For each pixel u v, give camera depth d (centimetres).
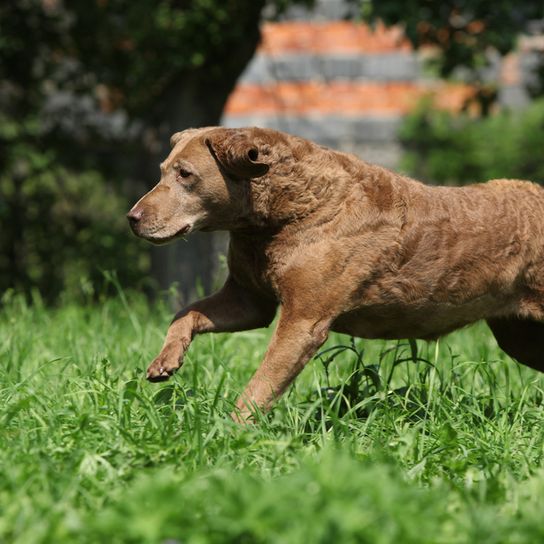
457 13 1364
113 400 616
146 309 1125
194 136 647
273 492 411
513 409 688
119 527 399
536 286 712
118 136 1906
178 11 1441
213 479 446
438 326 698
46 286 1720
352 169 662
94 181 1816
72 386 655
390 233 655
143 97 1684
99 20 1647
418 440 585
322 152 659
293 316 646
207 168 633
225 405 634
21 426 575
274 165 639
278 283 651
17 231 1738
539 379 748
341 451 531
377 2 1317
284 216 642
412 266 662
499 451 595
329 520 391
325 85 2153
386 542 388
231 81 1531
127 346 823
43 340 856
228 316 682
